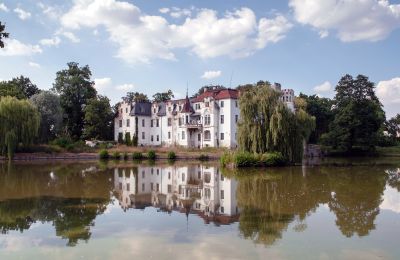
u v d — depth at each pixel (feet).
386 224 54.29
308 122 222.69
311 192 85.10
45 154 211.00
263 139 148.97
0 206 68.28
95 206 68.69
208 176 120.88
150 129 298.35
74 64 295.28
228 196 80.94
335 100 277.64
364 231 50.31
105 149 234.38
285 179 110.63
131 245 43.68
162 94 371.56
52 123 248.11
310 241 45.44
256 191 87.35
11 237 47.42
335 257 39.58
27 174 124.06
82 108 291.17
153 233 49.11
